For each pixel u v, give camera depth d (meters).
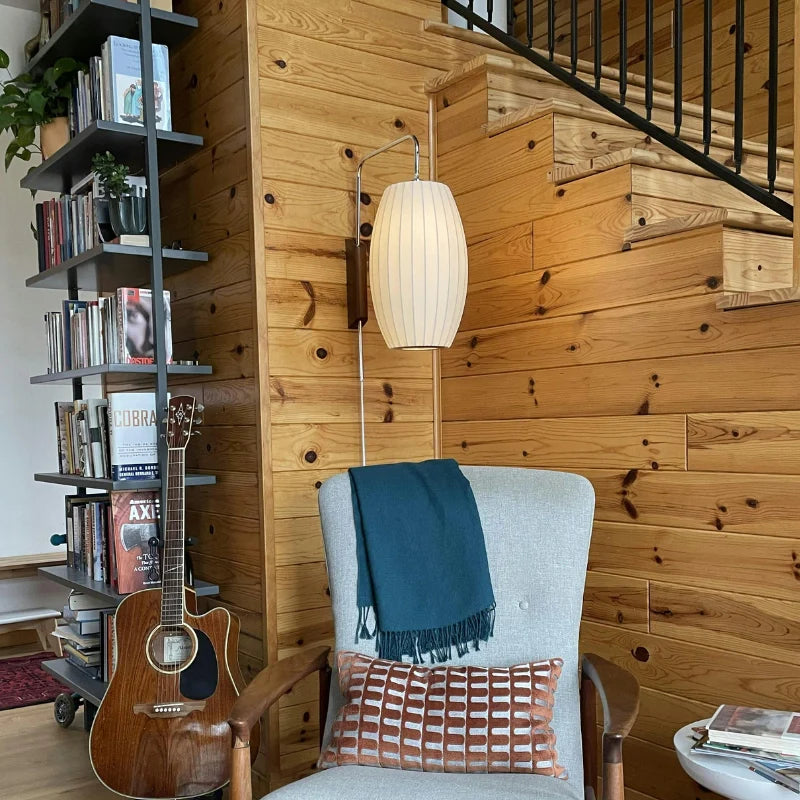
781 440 1.76
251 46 2.28
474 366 2.53
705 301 1.91
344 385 2.45
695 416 1.93
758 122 3.01
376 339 2.53
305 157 2.38
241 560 2.40
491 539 1.92
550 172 2.27
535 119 2.32
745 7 3.04
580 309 2.21
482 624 1.86
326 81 2.42
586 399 2.20
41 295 4.30
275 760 2.26
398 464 2.05
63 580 2.65
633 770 2.10
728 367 1.86
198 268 2.59
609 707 1.46
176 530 2.17
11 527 4.20
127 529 2.34
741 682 1.85
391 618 1.85
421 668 1.78
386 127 2.55
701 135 2.52
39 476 2.91
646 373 2.04
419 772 1.61
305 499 2.36
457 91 2.57
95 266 2.52
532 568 1.88
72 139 2.47
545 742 1.62
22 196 4.24
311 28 2.39
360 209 2.49
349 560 1.91
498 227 2.45
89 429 2.53
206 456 2.58
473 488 1.99
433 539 1.91
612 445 2.13
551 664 1.74
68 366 2.73
